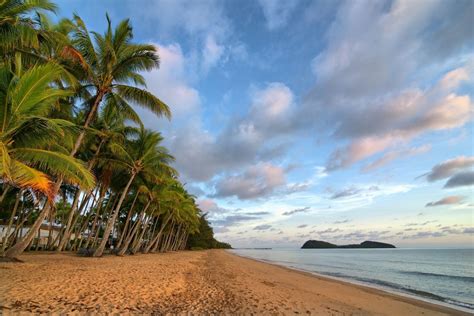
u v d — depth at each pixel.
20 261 14.45
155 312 7.69
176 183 36.91
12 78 10.42
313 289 16.00
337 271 32.22
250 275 20.48
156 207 35.62
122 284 10.88
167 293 10.28
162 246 58.59
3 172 8.41
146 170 25.34
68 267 14.49
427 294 17.56
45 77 10.45
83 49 15.81
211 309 8.69
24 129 10.95
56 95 11.73
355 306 11.84
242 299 10.67
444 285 21.92
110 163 24.09
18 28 11.13
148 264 20.27
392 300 14.25
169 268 19.00
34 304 7.16
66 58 14.20
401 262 50.44
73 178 11.46
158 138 24.98
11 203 27.53
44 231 41.41
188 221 58.28
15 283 9.31
